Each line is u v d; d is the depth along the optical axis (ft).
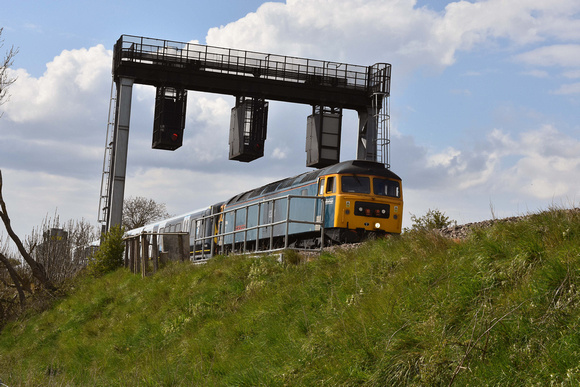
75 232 86.22
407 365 20.54
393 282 28.68
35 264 74.43
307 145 95.55
